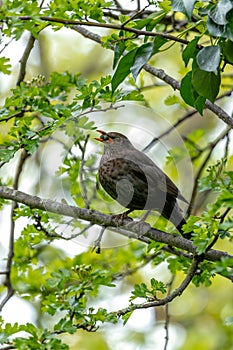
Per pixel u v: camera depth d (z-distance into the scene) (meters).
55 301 9.40
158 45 8.52
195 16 9.29
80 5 9.40
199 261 9.38
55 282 9.56
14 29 9.75
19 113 10.75
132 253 13.12
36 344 8.62
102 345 16.83
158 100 16.83
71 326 8.98
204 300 18.42
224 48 7.89
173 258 11.01
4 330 9.03
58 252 13.59
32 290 12.71
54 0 9.49
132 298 9.42
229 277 8.94
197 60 7.58
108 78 10.12
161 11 8.64
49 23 9.67
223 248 16.72
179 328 17.94
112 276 12.73
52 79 11.45
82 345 16.84
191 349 17.52
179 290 9.41
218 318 18.14
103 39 10.24
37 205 10.04
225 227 7.54
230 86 14.98
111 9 11.57
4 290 14.62
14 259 12.70
